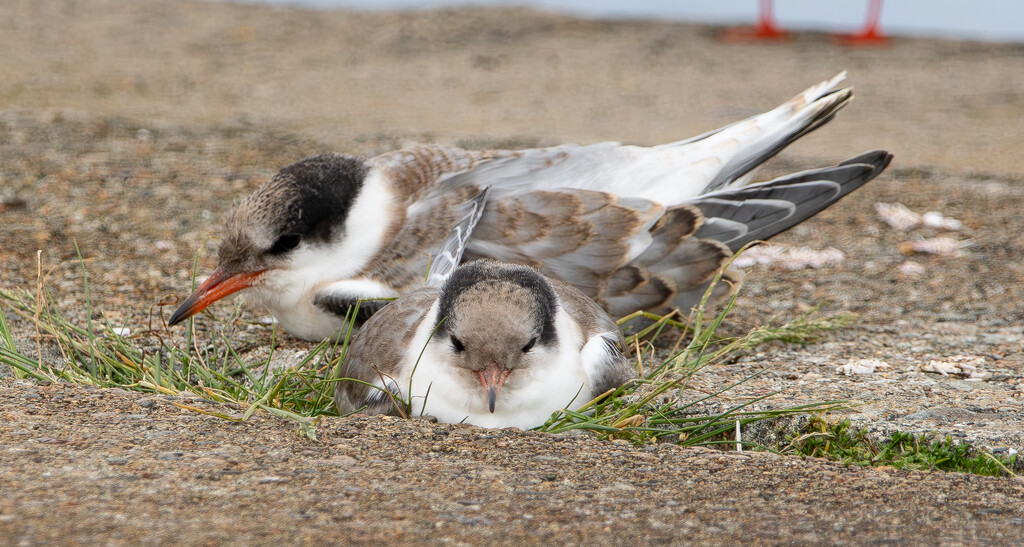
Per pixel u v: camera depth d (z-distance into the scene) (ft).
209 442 21.71
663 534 18.42
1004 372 30.86
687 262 32.53
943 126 72.79
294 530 17.83
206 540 17.26
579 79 87.45
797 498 20.20
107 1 110.01
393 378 25.52
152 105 70.90
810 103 37.19
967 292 40.11
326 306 31.32
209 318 34.88
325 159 32.27
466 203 32.35
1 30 94.68
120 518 17.84
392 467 20.92
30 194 47.80
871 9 102.83
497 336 24.34
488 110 74.90
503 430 23.45
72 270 38.60
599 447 22.72
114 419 22.74
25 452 20.47
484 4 116.67
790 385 28.96
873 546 18.26
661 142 64.69
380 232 31.73
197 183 51.42
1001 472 23.27
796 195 33.91
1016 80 89.45
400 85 83.46
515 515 18.90
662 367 29.30
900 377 30.27
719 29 109.60
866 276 41.91
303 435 22.49
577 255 31.94
